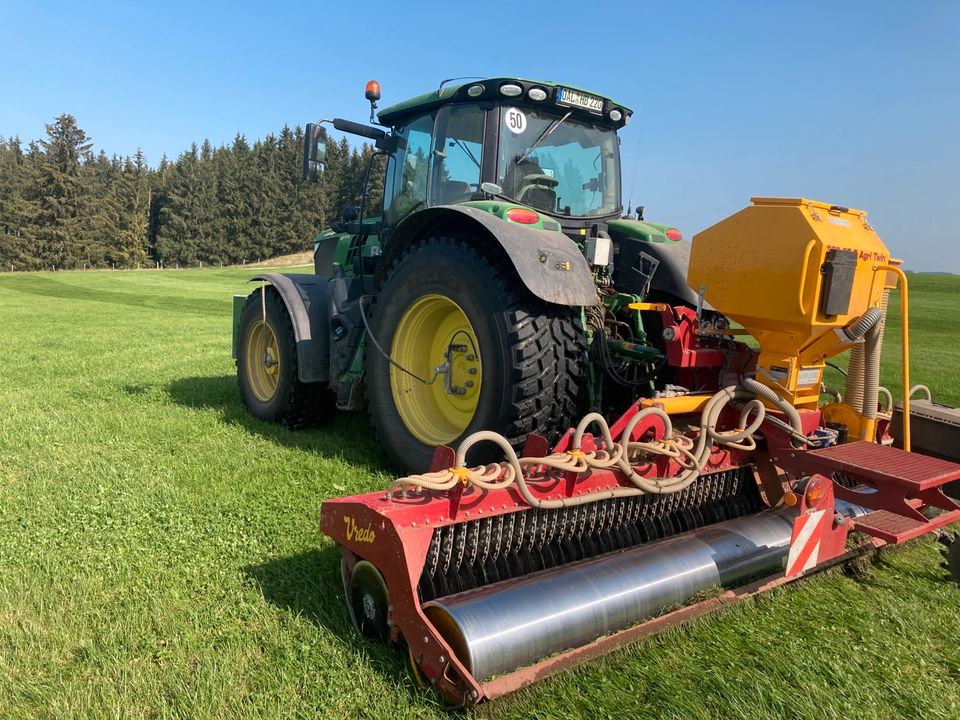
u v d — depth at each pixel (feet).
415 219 14.52
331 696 7.38
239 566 10.31
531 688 7.70
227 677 7.56
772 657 8.57
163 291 91.40
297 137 247.91
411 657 7.66
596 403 13.78
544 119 16.05
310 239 251.60
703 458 10.57
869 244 11.36
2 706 7.04
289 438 17.76
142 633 8.39
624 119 17.12
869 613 9.84
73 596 9.21
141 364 29.12
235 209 240.73
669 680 7.97
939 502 10.27
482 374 12.97
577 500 9.25
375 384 15.14
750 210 11.30
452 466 8.50
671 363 12.12
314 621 8.82
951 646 9.16
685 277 15.43
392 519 7.89
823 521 9.41
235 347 21.48
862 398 11.70
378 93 17.63
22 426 17.60
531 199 15.84
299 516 12.29
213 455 15.88
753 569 9.87
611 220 17.39
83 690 7.29
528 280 12.03
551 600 7.98
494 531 9.02
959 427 12.67
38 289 88.12
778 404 10.96
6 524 11.62
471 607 7.59
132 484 13.60
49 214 209.56
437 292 13.85
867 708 7.73
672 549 9.46
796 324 10.77
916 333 60.34
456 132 15.92
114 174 267.80
